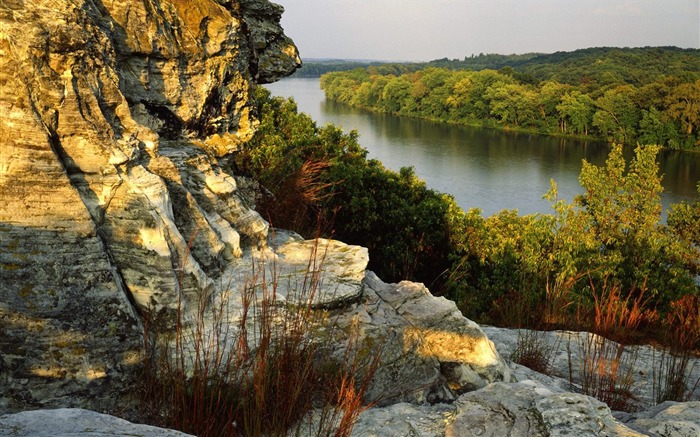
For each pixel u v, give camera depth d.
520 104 117.38
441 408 5.19
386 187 18.12
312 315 5.69
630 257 22.22
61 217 4.76
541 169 75.88
